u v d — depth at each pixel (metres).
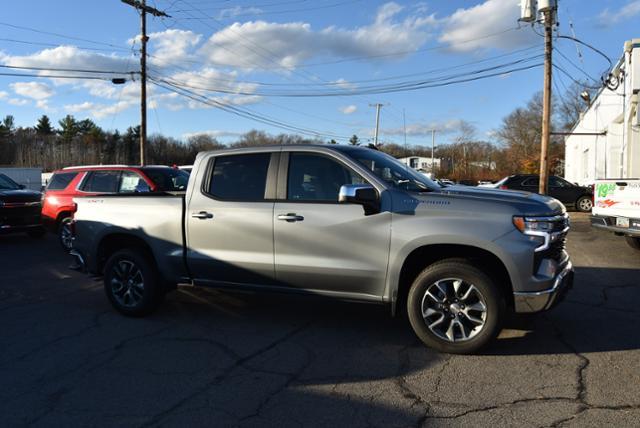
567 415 3.39
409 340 4.93
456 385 3.89
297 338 5.04
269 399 3.72
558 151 60.16
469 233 4.31
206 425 3.36
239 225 5.14
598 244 10.92
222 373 4.20
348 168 4.85
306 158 5.06
